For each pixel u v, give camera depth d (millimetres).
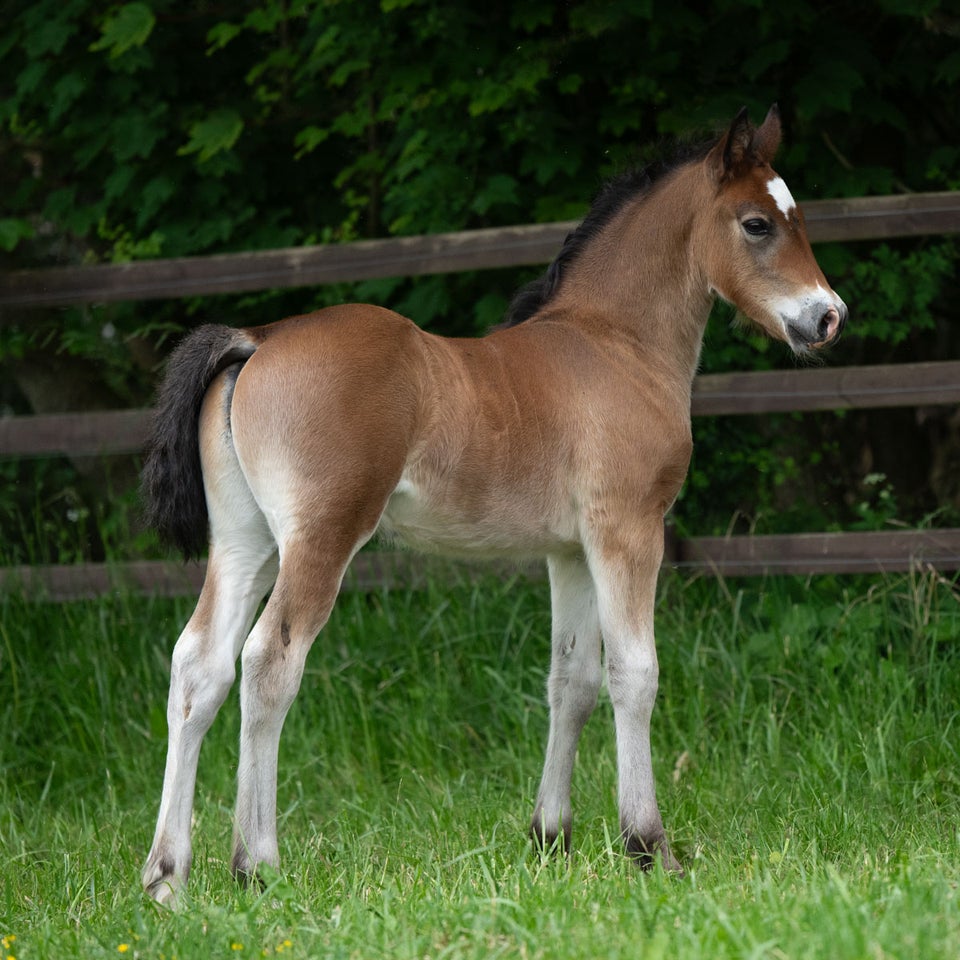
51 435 10375
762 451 10711
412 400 6074
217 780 8664
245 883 5785
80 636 9867
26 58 12273
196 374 6180
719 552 9719
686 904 4668
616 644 6535
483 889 5238
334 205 12617
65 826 8062
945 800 7645
